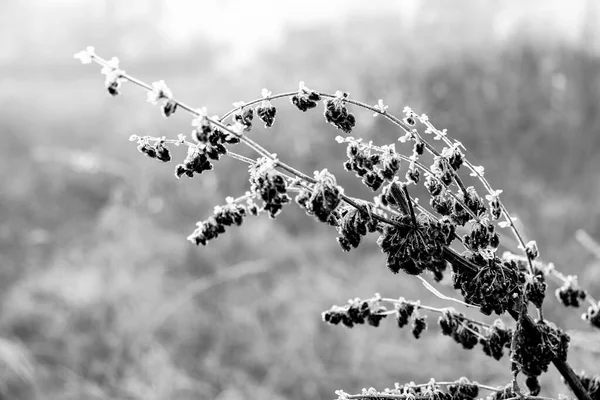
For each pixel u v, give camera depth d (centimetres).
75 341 418
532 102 634
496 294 105
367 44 743
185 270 530
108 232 609
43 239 580
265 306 455
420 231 104
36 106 988
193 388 367
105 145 796
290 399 358
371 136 585
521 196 537
